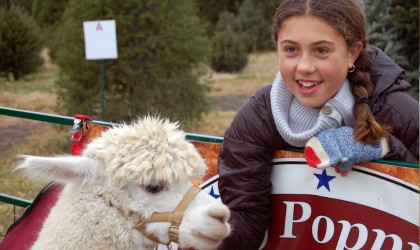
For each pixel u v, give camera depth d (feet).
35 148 35.40
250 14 96.99
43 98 54.49
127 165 8.04
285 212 9.16
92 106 36.42
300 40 8.05
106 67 36.45
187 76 38.75
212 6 111.24
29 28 67.87
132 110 37.01
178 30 37.81
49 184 9.61
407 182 8.18
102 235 8.33
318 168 8.21
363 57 8.46
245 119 8.96
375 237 8.55
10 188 25.21
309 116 8.55
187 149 8.32
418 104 8.45
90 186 8.45
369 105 8.25
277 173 9.12
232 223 8.81
